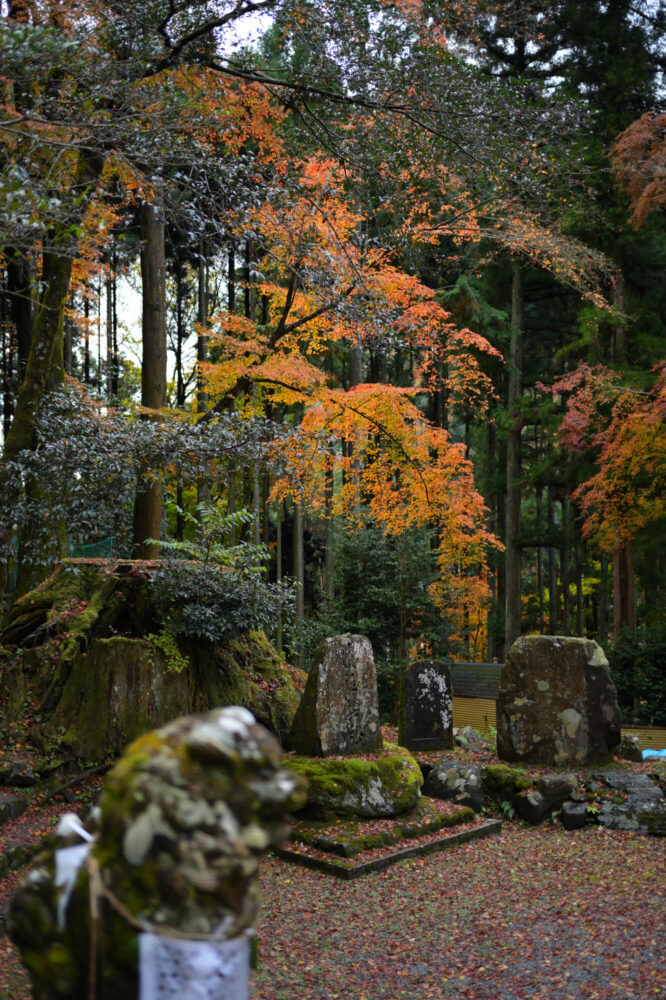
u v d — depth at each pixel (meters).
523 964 4.81
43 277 9.88
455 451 13.21
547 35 21.62
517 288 24.55
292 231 9.16
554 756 8.88
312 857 6.80
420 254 12.72
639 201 16.50
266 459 9.78
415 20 8.85
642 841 7.44
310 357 19.11
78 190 7.94
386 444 13.09
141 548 11.89
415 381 25.78
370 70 8.53
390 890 6.24
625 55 21.05
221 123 7.70
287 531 26.27
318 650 8.26
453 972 4.74
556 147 9.69
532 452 30.05
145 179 7.52
